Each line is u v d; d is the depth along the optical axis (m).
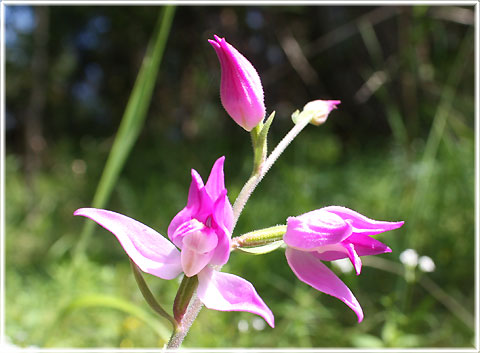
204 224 0.09
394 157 0.40
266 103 0.62
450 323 0.24
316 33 0.58
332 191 0.40
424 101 0.41
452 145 0.29
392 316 0.20
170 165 0.55
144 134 0.68
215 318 0.22
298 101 0.63
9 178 0.52
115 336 0.23
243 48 0.61
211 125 0.65
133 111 0.18
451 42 0.43
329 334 0.23
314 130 0.56
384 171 0.43
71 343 0.22
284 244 0.10
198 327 0.23
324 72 0.59
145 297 0.09
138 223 0.09
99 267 0.30
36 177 0.47
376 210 0.36
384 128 0.57
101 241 0.36
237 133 0.63
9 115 0.73
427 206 0.31
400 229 0.29
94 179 0.54
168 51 0.65
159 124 0.68
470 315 0.24
